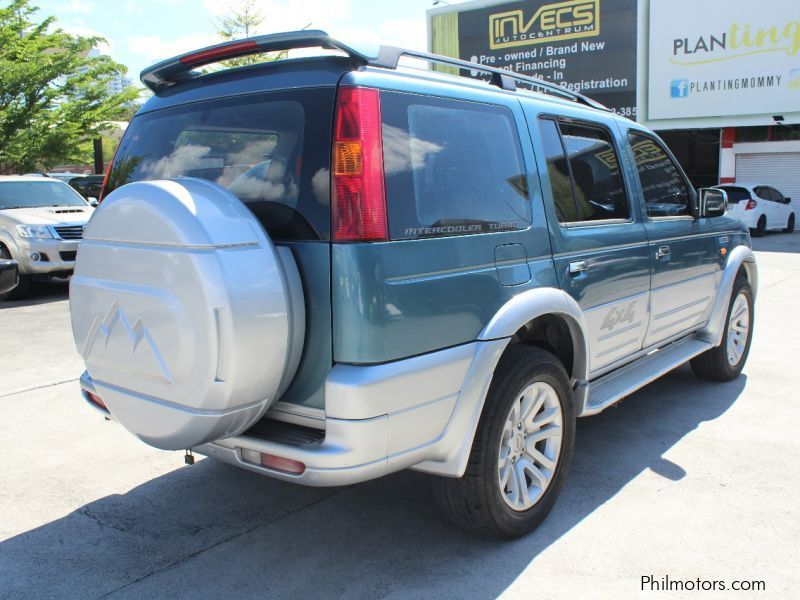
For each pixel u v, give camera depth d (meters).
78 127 23.06
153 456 4.25
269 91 2.76
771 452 4.16
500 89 3.33
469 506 2.96
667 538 3.18
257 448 2.57
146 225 2.47
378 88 2.59
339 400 2.44
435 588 2.82
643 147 4.45
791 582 2.82
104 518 3.46
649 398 5.22
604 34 21.75
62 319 8.62
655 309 4.30
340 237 2.46
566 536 3.21
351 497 3.67
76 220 10.49
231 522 3.41
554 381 3.27
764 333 7.29
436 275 2.68
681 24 20.44
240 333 2.33
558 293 3.24
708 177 23.36
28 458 4.21
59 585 2.88
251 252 2.42
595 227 3.71
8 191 11.01
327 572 2.95
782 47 19.14
